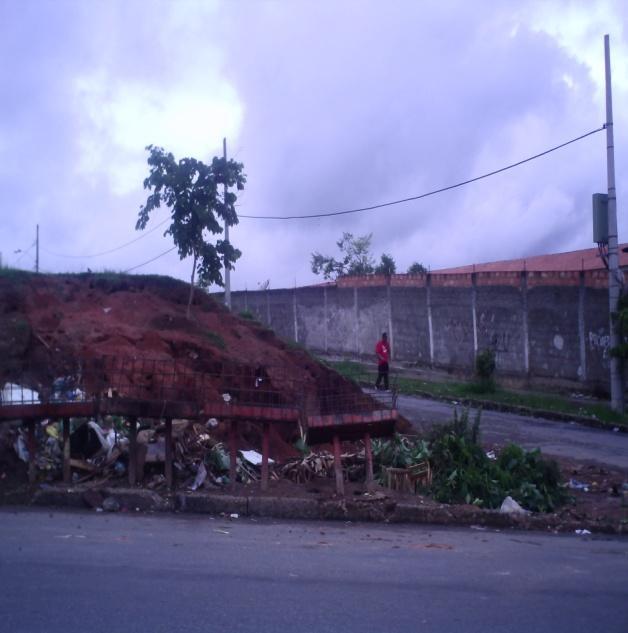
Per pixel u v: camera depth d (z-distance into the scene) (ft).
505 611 20.93
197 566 24.23
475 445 39.68
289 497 34.81
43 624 18.51
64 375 41.11
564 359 81.87
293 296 126.41
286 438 44.45
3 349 42.75
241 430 42.29
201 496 34.12
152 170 50.80
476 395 79.82
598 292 78.07
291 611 20.06
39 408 34.83
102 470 36.37
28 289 50.16
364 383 84.99
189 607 20.06
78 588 21.40
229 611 19.88
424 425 57.82
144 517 32.27
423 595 22.12
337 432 36.42
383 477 38.14
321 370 53.01
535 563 27.12
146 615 19.33
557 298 82.58
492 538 31.83
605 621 20.35
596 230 71.51
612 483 43.21
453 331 96.12
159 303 54.19
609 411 69.21
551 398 77.87
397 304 105.19
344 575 23.98
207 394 42.98
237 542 28.17
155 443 37.04
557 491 38.50
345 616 19.85
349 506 34.45
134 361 42.98
